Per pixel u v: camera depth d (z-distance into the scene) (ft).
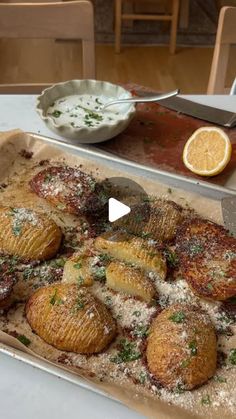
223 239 1.30
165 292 1.23
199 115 1.84
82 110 1.78
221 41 2.06
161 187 1.53
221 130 1.62
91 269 1.26
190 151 1.62
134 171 1.58
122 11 4.63
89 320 1.09
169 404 0.99
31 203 1.49
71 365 1.07
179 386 1.01
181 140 1.73
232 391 1.02
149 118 1.83
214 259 1.24
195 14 5.04
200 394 1.01
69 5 1.99
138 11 4.72
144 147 1.70
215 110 1.87
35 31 2.05
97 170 1.59
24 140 1.66
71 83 1.83
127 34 4.71
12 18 2.01
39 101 1.74
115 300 1.21
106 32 4.75
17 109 1.85
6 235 1.30
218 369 1.06
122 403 0.97
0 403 0.99
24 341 1.11
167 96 1.74
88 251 1.34
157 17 4.32
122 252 1.28
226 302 1.21
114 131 1.66
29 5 1.98
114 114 1.77
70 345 1.08
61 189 1.45
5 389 1.01
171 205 1.42
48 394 1.00
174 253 1.33
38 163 1.62
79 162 1.62
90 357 1.08
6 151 1.62
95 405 0.99
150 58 4.40
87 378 1.02
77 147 1.63
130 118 1.69
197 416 0.97
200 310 1.16
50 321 1.09
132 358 1.08
